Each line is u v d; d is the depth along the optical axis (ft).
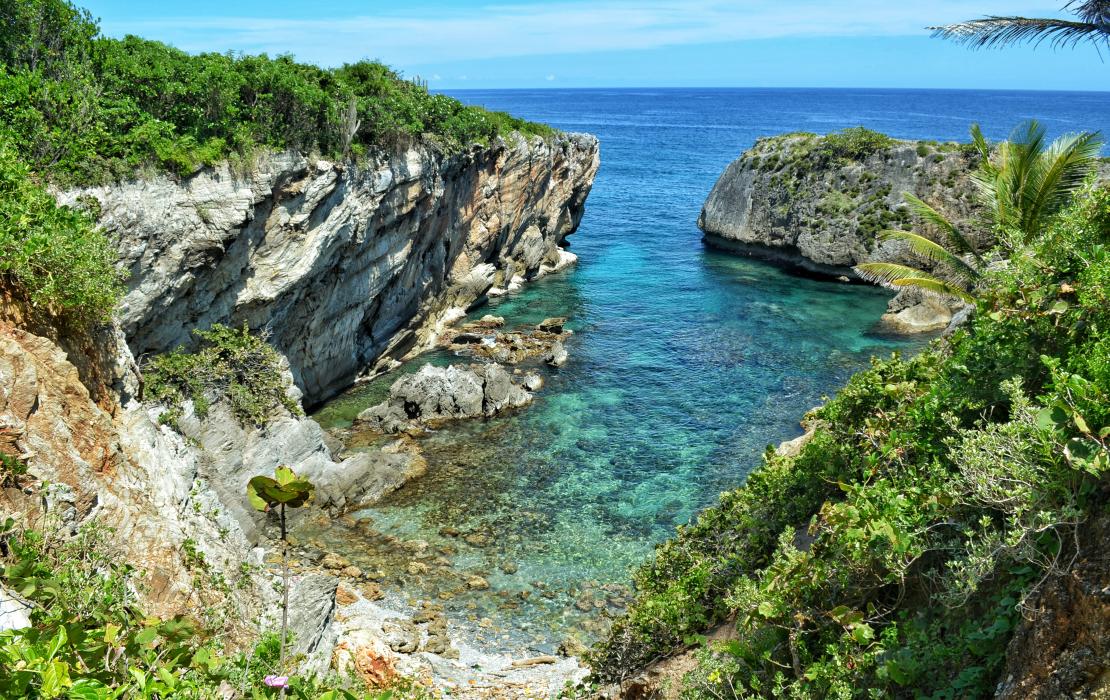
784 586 38.52
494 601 78.13
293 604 54.19
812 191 224.53
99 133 80.74
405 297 147.64
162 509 50.21
